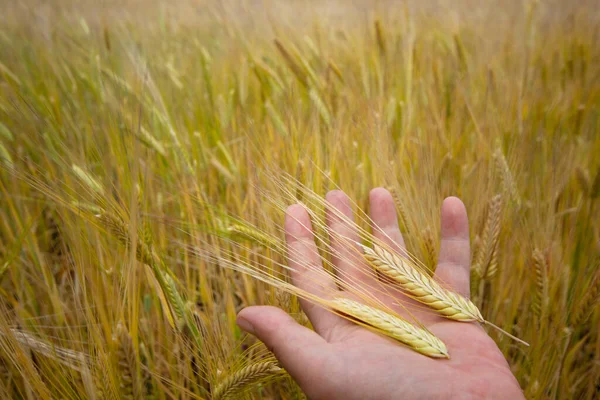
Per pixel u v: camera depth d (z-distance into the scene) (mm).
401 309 335
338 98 579
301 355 276
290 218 350
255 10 1052
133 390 322
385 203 383
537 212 423
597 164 536
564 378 369
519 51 818
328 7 1207
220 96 570
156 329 397
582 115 591
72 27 952
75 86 620
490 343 298
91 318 314
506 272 417
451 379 262
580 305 362
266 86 651
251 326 297
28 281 424
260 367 307
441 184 458
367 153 481
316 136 453
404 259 334
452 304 304
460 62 717
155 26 1084
